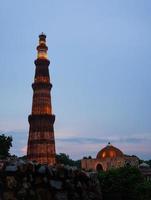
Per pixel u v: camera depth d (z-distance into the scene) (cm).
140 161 15488
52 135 11962
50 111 12400
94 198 1368
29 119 12206
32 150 11688
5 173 980
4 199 944
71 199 1175
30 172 1053
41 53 13175
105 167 13175
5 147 10731
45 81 12706
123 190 4841
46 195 1080
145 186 4894
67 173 1197
